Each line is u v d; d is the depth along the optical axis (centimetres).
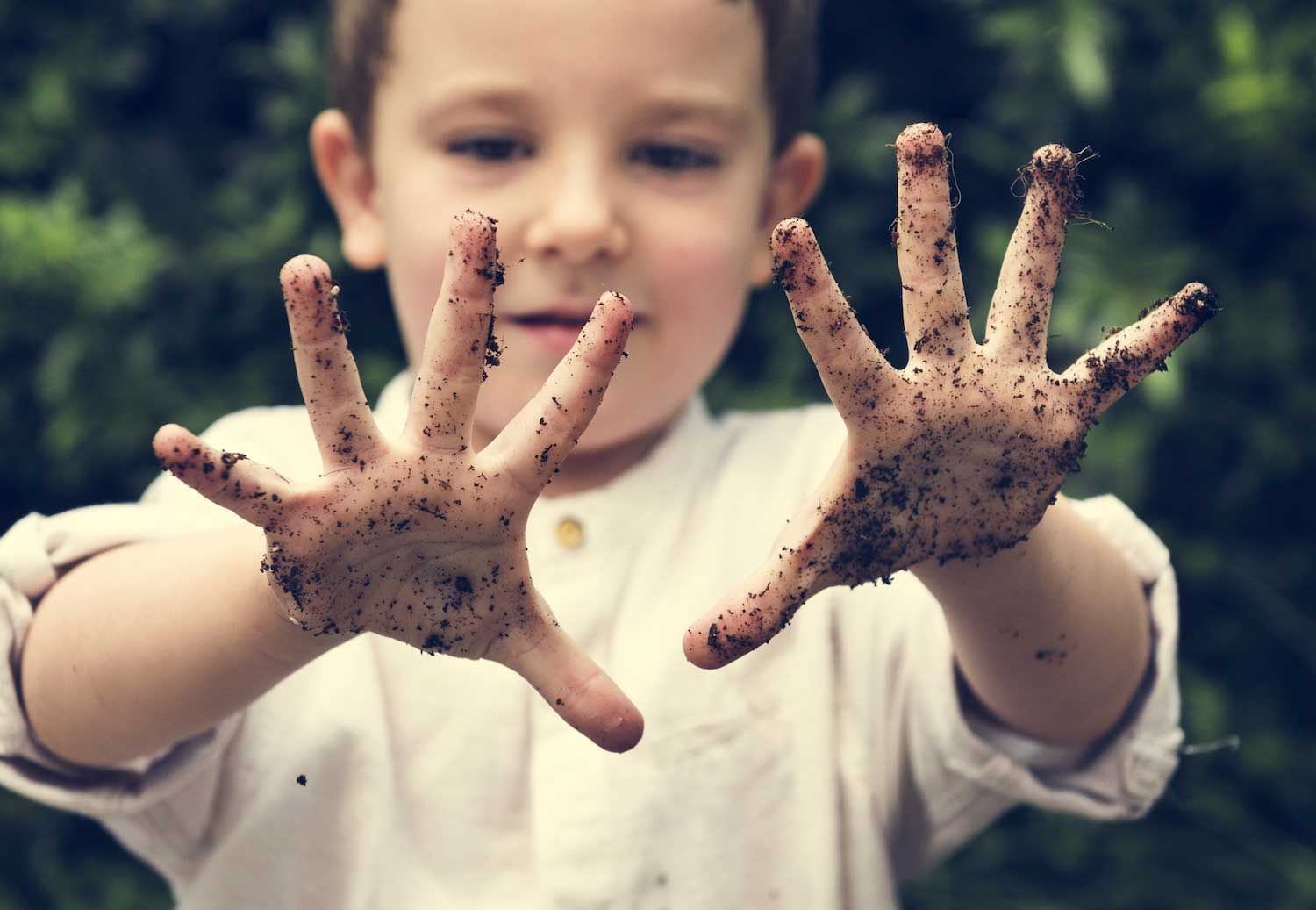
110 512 52
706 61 56
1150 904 90
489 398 56
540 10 54
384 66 59
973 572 46
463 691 56
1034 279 43
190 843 56
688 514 60
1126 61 91
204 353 100
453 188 56
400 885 55
